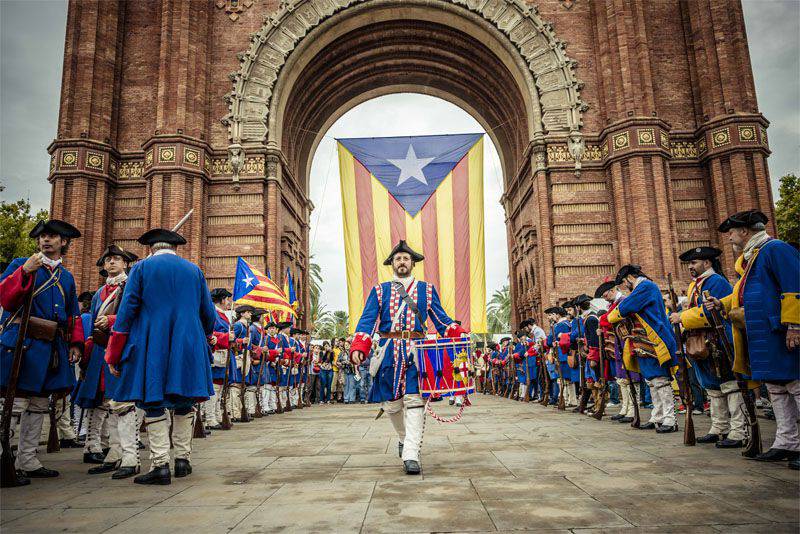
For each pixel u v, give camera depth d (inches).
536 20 855.7
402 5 867.4
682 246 789.2
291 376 637.9
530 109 858.8
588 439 273.4
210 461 227.6
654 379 305.6
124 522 133.1
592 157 819.4
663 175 768.3
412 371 194.1
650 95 792.3
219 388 383.2
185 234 765.9
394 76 1099.9
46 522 133.9
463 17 874.1
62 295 220.1
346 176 916.6
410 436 192.5
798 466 183.5
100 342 220.4
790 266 191.8
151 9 878.4
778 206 1184.8
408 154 922.7
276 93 843.4
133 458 203.0
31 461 201.2
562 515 131.1
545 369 542.0
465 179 911.7
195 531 124.3
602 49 832.9
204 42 835.4
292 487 170.1
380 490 162.2
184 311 193.6
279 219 844.0
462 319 879.7
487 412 462.6
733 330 214.5
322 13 859.4
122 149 836.6
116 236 805.9
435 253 894.4
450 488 163.0
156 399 177.0
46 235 218.1
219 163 821.9
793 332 186.5
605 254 792.3
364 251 897.5
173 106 793.6
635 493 152.6
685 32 850.1
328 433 326.0
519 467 195.8
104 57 832.9
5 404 186.1
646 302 301.6
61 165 779.4
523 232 922.1
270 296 567.8
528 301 965.8
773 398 205.2
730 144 765.3
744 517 126.4
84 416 337.4
